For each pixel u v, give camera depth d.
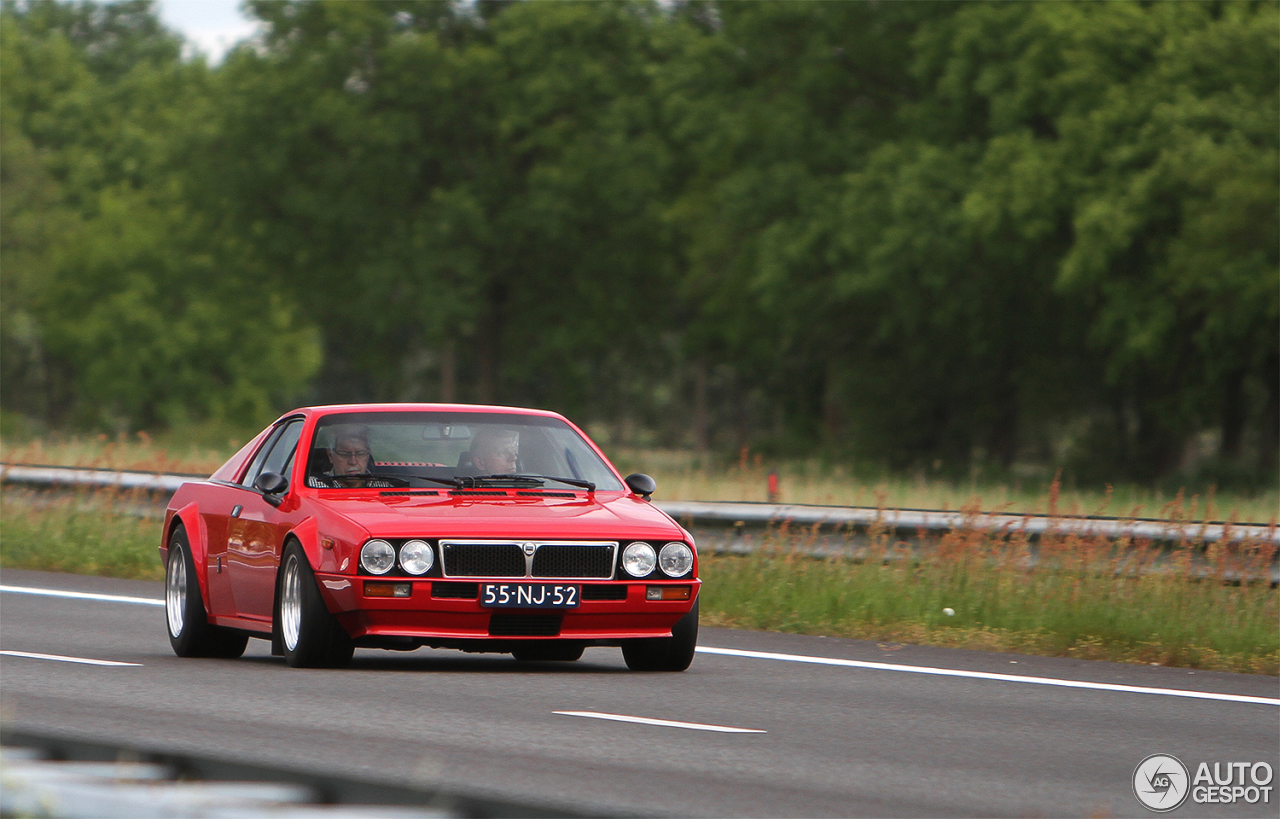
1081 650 35.97
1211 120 107.62
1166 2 112.19
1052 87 114.31
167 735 21.88
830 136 136.50
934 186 120.81
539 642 28.45
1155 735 24.31
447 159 165.75
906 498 76.50
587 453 32.22
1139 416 141.88
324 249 165.88
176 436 167.38
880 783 19.59
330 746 21.17
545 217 159.12
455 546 27.89
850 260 130.00
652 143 159.12
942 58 125.88
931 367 149.12
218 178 165.12
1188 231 107.06
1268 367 127.25
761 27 139.25
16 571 52.22
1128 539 39.78
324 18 163.00
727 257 151.88
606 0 161.62
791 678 30.17
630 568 28.58
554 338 173.25
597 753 21.06
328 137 164.50
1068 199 112.75
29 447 74.31
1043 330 137.75
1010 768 21.02
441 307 158.75
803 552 43.34
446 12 169.88
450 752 20.86
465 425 31.77
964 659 34.03
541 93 158.50
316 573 28.28
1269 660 34.19
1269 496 102.75
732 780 19.47
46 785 13.27
